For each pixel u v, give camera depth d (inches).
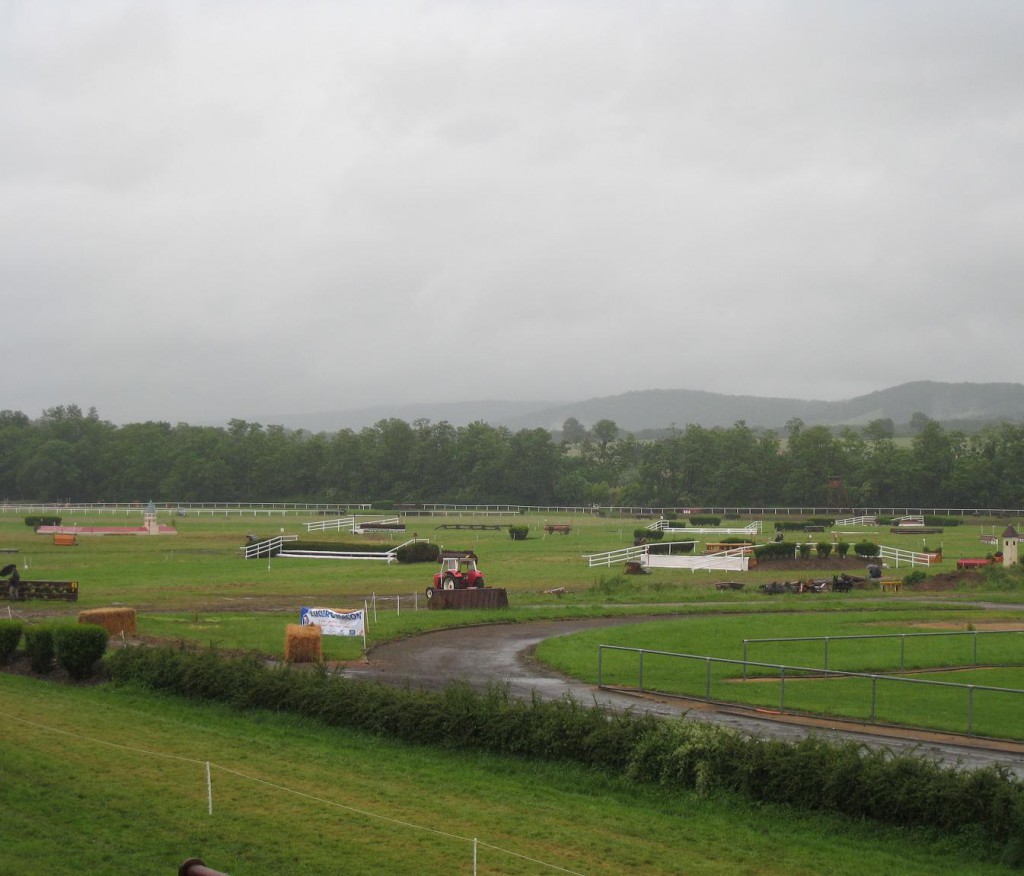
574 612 1921.8
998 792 686.5
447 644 1531.7
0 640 1219.2
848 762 739.4
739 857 656.4
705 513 6230.3
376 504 6264.8
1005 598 2268.7
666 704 1103.0
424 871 597.0
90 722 909.2
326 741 914.7
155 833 628.7
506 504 7495.1
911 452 7135.8
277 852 613.0
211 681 1055.0
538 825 695.7
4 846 588.7
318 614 1507.1
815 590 2388.0
